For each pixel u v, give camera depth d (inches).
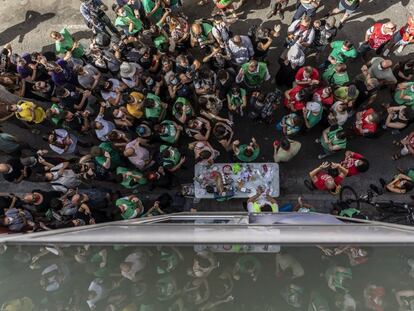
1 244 160.4
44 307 116.0
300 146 304.0
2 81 293.7
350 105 280.7
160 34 313.4
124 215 295.6
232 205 332.8
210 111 290.4
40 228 294.2
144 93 302.5
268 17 358.0
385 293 116.5
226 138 295.1
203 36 304.8
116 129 307.1
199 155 291.6
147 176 300.5
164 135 292.8
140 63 301.3
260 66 289.9
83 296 121.1
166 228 190.7
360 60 341.1
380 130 306.5
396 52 336.8
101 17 326.3
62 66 299.6
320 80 309.6
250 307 113.6
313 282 123.4
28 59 308.5
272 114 316.8
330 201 327.6
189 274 131.7
